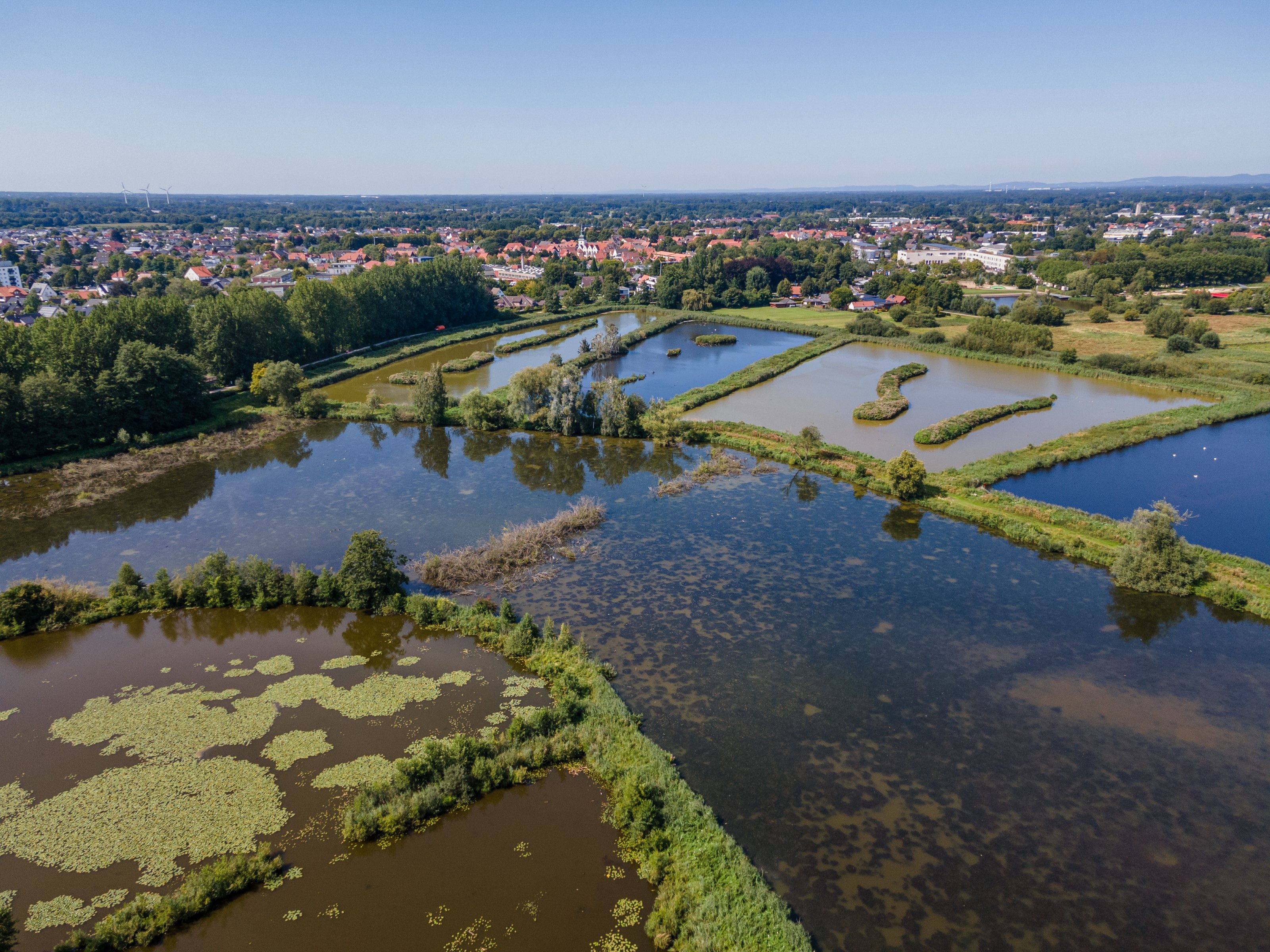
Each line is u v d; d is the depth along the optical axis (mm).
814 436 84312
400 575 54719
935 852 32969
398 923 29031
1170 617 52500
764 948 27594
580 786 36781
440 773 36125
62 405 82688
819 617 52188
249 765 37406
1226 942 28875
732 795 36094
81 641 49125
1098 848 33250
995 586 56750
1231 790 36625
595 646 48594
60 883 30531
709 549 62688
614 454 88375
